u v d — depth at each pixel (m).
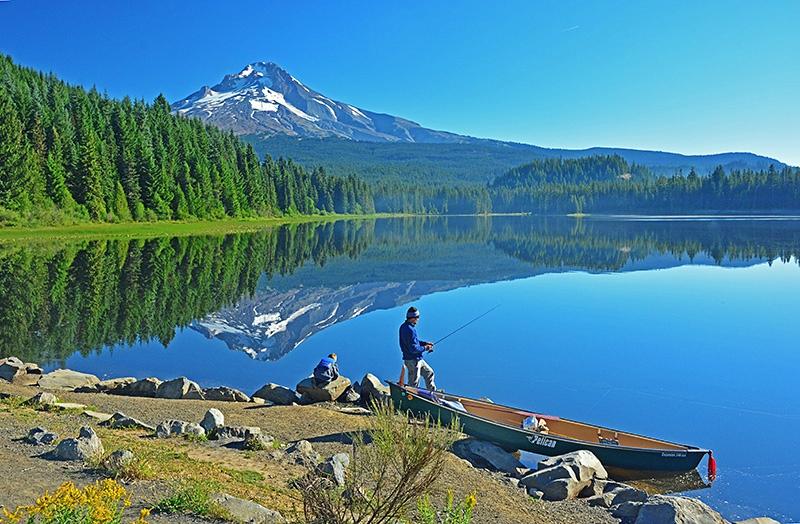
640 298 31.69
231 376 18.42
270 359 20.45
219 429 11.24
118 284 33.72
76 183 70.56
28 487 7.09
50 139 71.88
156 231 72.06
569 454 11.41
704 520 8.71
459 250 62.88
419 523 6.77
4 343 21.05
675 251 58.16
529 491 10.41
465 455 11.92
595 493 10.62
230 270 42.72
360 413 14.36
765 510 10.36
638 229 98.19
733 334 23.38
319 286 36.47
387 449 6.10
